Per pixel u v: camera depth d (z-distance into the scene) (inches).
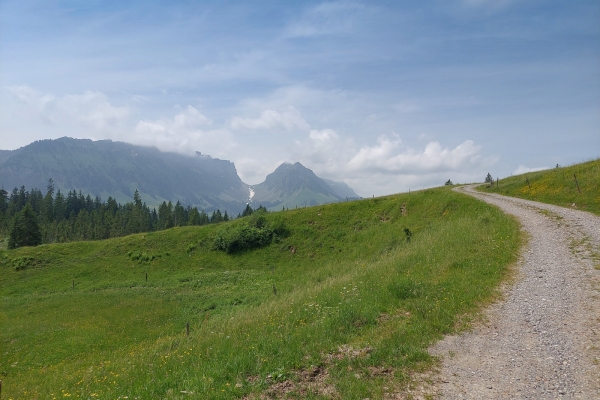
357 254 1727.4
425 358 373.1
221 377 358.9
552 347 385.4
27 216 3403.1
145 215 5915.4
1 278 2001.7
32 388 649.6
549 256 740.0
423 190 2220.7
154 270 2026.3
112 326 1213.1
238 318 709.3
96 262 2144.4
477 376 338.0
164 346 698.2
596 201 1182.9
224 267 1979.6
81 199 7091.5
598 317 445.7
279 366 369.4
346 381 331.6
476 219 1182.9
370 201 2187.5
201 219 5565.9
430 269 725.9
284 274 1747.0
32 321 1321.4
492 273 663.8
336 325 478.9
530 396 299.6
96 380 544.7
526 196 1556.3
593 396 291.9
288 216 2251.5
